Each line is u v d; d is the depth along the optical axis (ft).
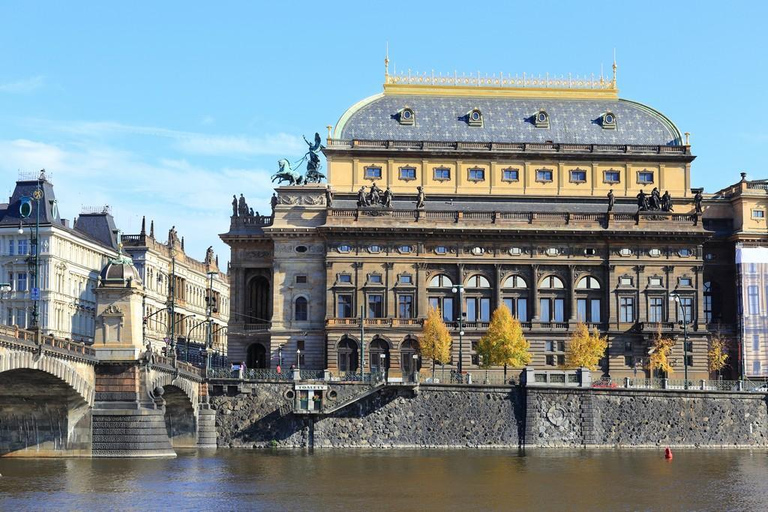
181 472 410.93
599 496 368.68
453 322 651.66
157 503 341.00
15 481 375.66
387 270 652.89
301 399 540.52
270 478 403.13
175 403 525.75
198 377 530.27
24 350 372.17
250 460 466.70
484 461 474.49
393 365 645.92
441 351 625.82
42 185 636.89
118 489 364.38
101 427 438.40
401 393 542.16
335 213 655.35
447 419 542.57
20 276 625.00
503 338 622.95
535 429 543.39
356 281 651.66
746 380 629.92
